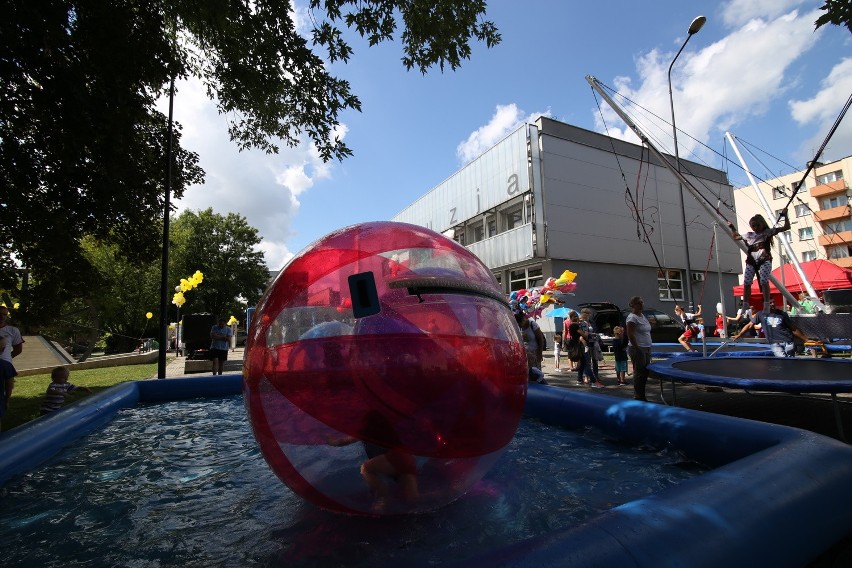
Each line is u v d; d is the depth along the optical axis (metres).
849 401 6.10
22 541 1.99
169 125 8.04
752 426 2.71
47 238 6.63
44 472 2.94
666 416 3.25
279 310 2.02
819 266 14.71
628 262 19.45
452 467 1.92
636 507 1.50
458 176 22.38
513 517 2.12
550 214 17.83
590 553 1.24
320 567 1.69
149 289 30.94
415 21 6.18
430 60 6.72
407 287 1.97
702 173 23.30
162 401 5.54
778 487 1.71
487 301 2.14
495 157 19.70
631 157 20.20
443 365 1.83
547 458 3.11
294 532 2.00
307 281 2.04
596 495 2.41
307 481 1.90
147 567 1.74
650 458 3.10
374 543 1.87
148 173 8.00
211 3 5.54
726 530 1.42
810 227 37.69
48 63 5.26
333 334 1.87
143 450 3.44
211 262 41.06
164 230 8.03
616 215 19.41
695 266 21.81
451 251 2.28
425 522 2.06
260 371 1.96
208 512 2.27
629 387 8.06
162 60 6.36
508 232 18.89
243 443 3.63
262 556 1.79
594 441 3.55
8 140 5.82
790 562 1.50
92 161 6.48
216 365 10.42
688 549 1.31
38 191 6.48
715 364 6.00
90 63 5.82
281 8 5.91
